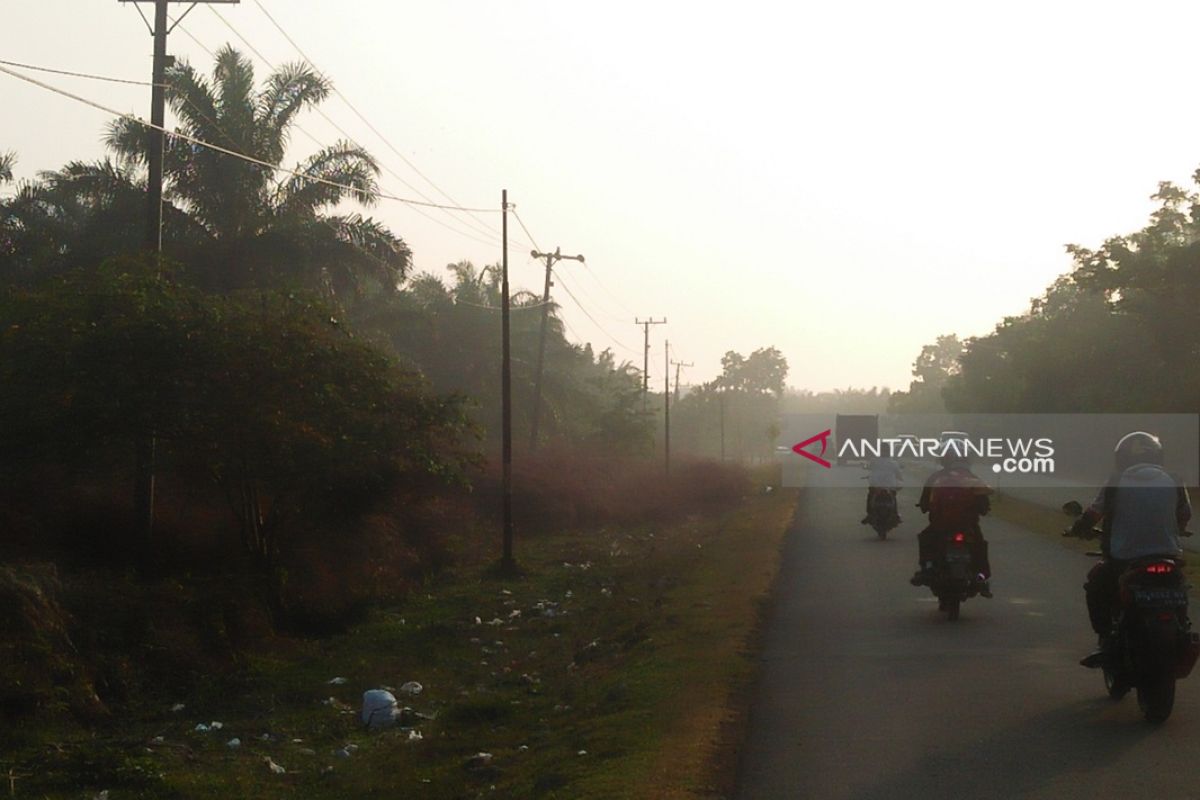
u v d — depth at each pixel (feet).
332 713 41.06
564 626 56.80
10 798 28.89
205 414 52.44
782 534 87.66
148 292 53.16
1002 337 247.09
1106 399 175.42
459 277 165.89
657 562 77.41
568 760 25.57
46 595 43.24
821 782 22.17
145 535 56.29
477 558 91.30
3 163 107.14
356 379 57.36
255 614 54.80
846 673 33.27
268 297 59.11
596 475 135.33
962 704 28.86
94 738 36.35
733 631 41.45
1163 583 26.32
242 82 101.45
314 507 68.64
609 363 282.15
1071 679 31.83
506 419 85.05
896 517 82.23
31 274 94.58
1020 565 62.69
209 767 32.65
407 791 26.55
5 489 56.44
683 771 22.98
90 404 50.70
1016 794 21.08
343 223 103.35
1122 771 22.41
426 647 53.62
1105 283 142.61
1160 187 147.23
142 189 97.96
